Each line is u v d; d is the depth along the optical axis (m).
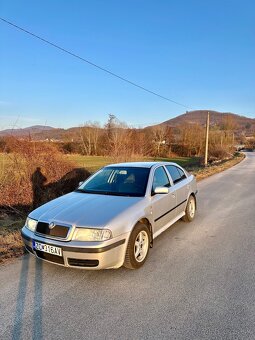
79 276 3.90
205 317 2.96
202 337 2.66
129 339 2.65
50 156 10.00
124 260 3.90
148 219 4.43
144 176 5.00
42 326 2.86
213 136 65.12
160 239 5.45
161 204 4.93
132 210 4.10
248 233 5.85
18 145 9.42
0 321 2.95
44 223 3.86
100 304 3.23
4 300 3.33
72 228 3.65
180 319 2.94
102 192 4.82
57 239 3.68
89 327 2.83
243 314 3.01
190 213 6.71
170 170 6.03
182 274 3.96
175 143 68.56
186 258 4.53
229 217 7.19
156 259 4.48
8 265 4.27
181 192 6.04
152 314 3.03
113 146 17.89
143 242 4.30
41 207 4.39
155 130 61.19
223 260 4.45
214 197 10.12
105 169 5.53
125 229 3.82
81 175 10.83
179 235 5.70
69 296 3.41
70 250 3.56
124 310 3.11
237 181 14.87
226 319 2.93
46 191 9.76
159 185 5.20
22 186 9.38
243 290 3.51
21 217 8.58
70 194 4.91
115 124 31.02
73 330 2.79
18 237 5.48
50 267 4.18
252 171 20.95
